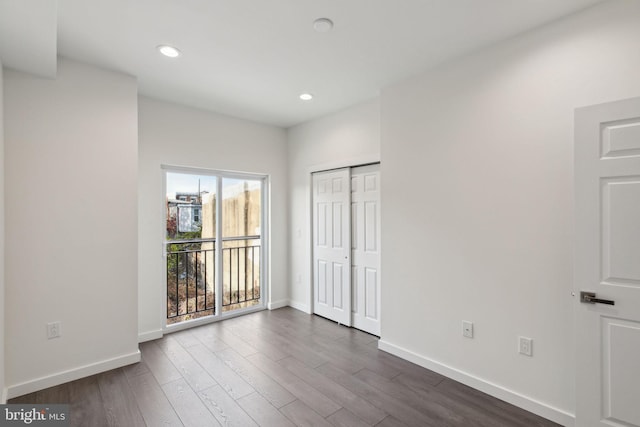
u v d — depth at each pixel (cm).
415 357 268
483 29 204
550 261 196
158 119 328
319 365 265
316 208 403
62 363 234
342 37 214
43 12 159
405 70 261
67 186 236
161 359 275
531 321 204
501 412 202
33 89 224
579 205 179
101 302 251
